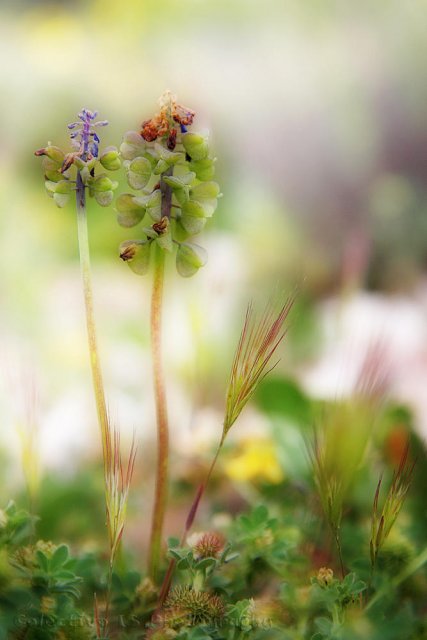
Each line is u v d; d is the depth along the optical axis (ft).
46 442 2.60
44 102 6.16
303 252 5.28
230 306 3.45
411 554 1.86
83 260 1.69
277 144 6.38
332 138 6.41
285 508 2.14
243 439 2.32
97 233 5.18
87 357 3.38
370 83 6.59
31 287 4.30
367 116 6.48
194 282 2.50
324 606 1.75
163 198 1.69
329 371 2.97
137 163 1.68
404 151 6.44
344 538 1.95
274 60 6.61
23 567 1.73
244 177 6.14
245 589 1.85
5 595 1.69
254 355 1.70
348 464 1.75
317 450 1.76
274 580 1.94
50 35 6.75
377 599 1.80
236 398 1.69
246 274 4.65
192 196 1.70
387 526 1.71
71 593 1.75
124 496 1.68
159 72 6.56
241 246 5.24
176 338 3.27
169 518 2.23
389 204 5.58
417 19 6.70
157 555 1.80
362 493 2.07
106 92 6.27
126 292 4.52
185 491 2.29
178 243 1.71
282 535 1.89
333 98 6.48
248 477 2.22
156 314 1.74
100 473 2.27
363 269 2.95
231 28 6.79
